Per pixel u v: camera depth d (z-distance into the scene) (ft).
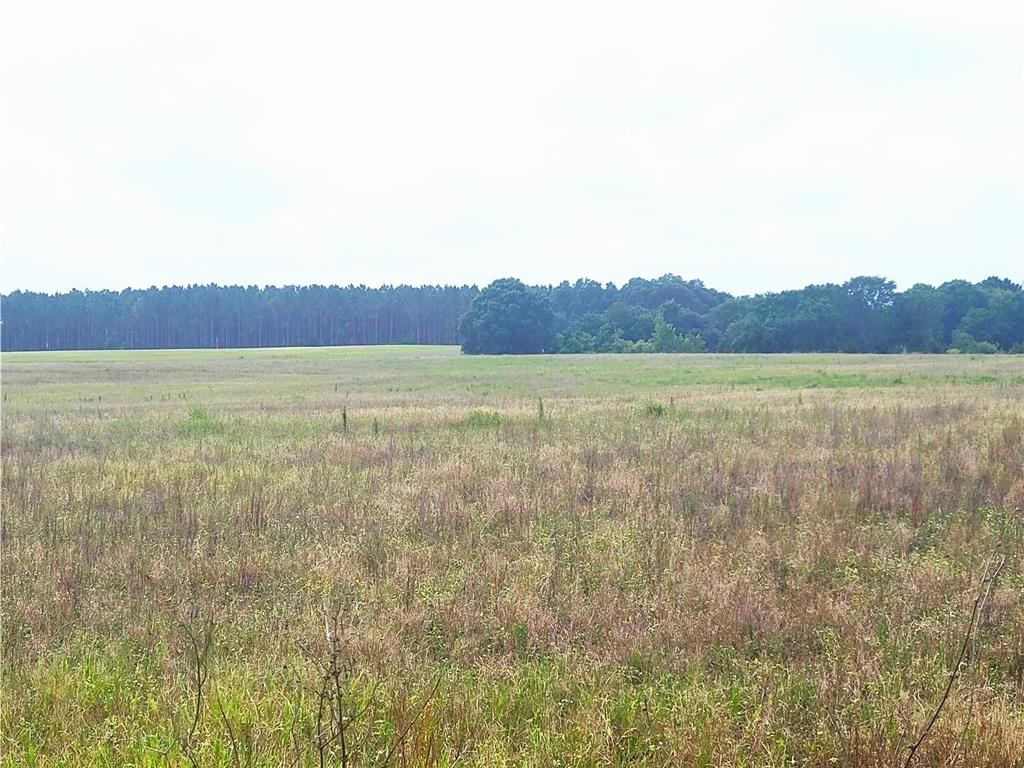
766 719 15.24
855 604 22.50
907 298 339.36
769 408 76.13
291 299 478.59
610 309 395.75
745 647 19.99
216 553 28.76
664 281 480.23
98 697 17.44
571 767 14.48
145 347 460.55
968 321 334.24
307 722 15.51
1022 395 89.35
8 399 124.77
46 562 27.58
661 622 21.34
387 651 19.65
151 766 14.02
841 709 16.28
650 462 45.01
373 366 234.58
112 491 39.55
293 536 30.96
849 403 80.38
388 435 61.36
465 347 349.41
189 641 20.70
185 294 472.44
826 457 45.29
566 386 136.05
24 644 20.95
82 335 451.94
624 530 30.53
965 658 18.71
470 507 34.63
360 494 37.88
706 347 383.86
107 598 24.41
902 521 31.17
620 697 17.03
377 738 14.99
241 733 15.11
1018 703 16.72
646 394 109.40
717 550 27.73
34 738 15.76
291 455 50.80
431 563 27.30
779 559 26.71
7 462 49.26
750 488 37.24
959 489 35.65
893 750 14.34
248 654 20.17
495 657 19.86
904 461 42.01
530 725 15.98
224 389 148.15
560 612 22.53
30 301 444.55
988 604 21.21
